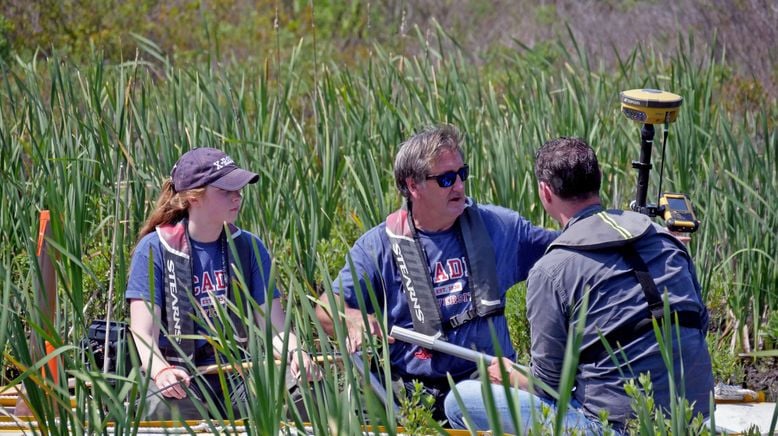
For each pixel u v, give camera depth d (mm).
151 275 11797
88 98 23297
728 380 18719
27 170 23594
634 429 12125
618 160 23391
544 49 42625
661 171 16000
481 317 15227
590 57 46031
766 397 18125
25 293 12461
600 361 12852
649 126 15906
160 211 15359
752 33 43000
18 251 19688
